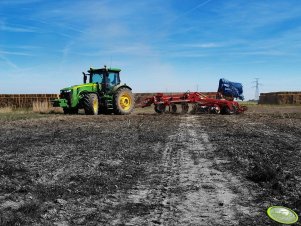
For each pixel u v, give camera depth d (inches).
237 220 149.6
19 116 772.6
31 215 153.9
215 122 625.3
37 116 772.6
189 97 872.9
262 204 169.6
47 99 1343.5
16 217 149.9
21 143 357.7
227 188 196.5
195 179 216.2
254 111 1078.4
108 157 283.1
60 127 523.5
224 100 880.9
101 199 177.6
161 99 876.0
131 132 457.1
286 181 207.6
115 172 232.7
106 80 847.7
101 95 848.9
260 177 213.2
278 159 271.0
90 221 148.7
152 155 294.7
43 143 357.4
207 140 383.2
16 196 180.2
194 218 151.9
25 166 248.4
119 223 146.6
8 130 482.3
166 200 176.2
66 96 835.4
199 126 546.3
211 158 281.3
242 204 169.8
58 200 173.0
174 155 295.0
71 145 344.2
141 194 186.1
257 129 497.0
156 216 154.4
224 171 236.5
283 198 177.9
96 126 539.8
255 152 303.0
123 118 712.4
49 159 273.7
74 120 658.8
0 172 228.5
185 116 789.2
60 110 1023.0
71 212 159.0
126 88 868.6
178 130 485.7
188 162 266.7
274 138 395.5
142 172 234.7
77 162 262.7
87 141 371.6
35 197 179.5
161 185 203.3
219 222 147.4
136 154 297.7
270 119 701.9
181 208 164.4
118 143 358.6
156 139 390.3
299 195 181.8
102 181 209.5
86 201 174.4
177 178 218.7
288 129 494.6
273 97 1951.3
